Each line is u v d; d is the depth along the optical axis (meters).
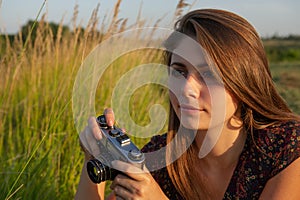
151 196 1.47
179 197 1.88
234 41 1.53
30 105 3.64
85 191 1.79
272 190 1.62
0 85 3.27
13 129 3.69
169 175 1.82
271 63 15.59
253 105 1.62
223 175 1.76
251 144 1.69
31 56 3.98
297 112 6.43
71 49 3.88
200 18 1.56
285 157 1.62
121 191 1.50
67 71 3.63
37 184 2.73
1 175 2.69
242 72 1.55
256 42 1.59
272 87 1.72
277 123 1.68
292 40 21.08
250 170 1.68
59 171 3.13
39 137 3.35
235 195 1.71
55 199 2.88
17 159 3.12
